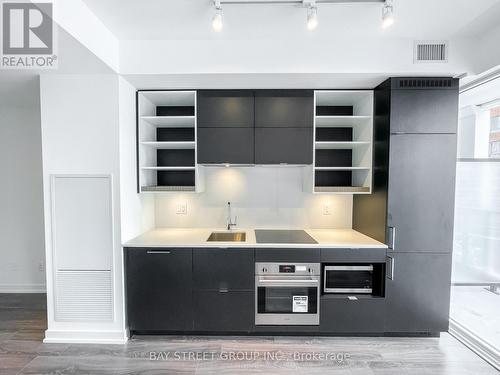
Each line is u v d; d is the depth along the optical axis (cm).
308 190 263
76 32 155
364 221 261
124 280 224
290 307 227
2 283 316
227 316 226
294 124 242
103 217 219
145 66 208
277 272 225
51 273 222
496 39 190
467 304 280
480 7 165
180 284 225
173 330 229
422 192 219
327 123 271
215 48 207
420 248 221
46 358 203
